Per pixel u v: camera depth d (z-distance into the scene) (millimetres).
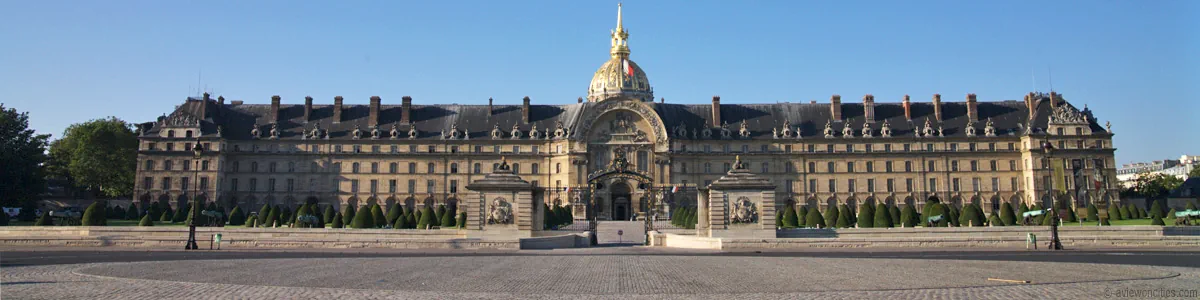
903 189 166625
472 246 66312
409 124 171875
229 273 42094
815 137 169125
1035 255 58156
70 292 33062
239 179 164750
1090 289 35000
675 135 168750
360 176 166750
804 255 58812
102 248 67125
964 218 93250
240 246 68688
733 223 68500
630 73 193875
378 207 101938
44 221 90562
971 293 33594
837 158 168625
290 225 99250
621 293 33969
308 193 165375
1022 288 35344
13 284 36062
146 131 164875
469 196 69375
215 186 159750
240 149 165125
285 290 34125
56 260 51625
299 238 69125
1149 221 105000
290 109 172750
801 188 167875
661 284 37594
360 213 88688
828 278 40094
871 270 44719
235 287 35094
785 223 99750
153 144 161000
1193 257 55312
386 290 34500
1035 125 164500
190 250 64688
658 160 165500
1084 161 160125
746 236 68250
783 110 176625
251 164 165500
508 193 69375
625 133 167625
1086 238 69938
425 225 98562
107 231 73500
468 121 174000
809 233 70062
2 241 70000
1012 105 172500
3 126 119938
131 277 39688
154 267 45938
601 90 192875
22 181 119750
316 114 172750
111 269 44375
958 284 37094
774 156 168750
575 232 79188
